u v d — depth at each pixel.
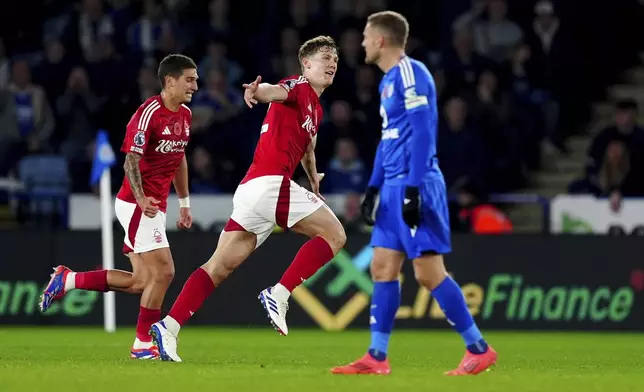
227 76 65.12
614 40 71.00
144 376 24.16
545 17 68.75
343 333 49.53
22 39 69.19
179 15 69.44
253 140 61.78
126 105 62.56
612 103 70.62
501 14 69.25
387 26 25.73
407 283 52.25
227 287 52.34
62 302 52.03
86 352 35.00
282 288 28.59
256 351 37.25
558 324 52.28
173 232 51.91
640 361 33.75
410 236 25.36
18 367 26.81
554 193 66.25
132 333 47.41
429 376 25.02
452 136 60.50
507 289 52.38
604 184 60.66
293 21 66.81
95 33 67.06
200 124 61.56
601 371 28.22
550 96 68.00
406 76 25.19
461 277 52.38
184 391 21.33
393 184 25.69
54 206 57.19
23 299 52.00
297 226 29.41
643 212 57.12
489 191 61.97
